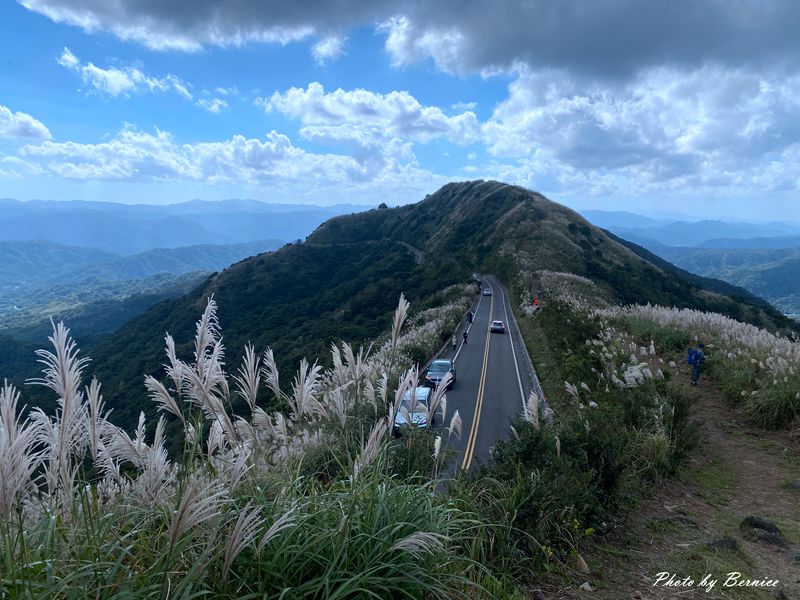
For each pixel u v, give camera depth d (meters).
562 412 8.66
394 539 2.91
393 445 4.56
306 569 2.65
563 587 3.89
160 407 2.95
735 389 11.02
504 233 85.75
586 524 4.96
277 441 3.54
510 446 5.66
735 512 5.84
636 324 20.38
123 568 2.29
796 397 8.80
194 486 2.13
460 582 3.21
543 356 23.72
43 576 2.24
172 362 3.04
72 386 2.51
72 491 2.61
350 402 4.44
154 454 2.74
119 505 2.78
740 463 7.73
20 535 2.23
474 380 22.23
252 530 2.26
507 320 41.06
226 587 2.36
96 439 2.75
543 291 44.50
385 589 2.60
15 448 2.20
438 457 4.45
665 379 10.38
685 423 8.12
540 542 4.26
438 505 3.52
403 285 68.44
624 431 6.95
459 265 70.50
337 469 4.29
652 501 6.09
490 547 3.86
